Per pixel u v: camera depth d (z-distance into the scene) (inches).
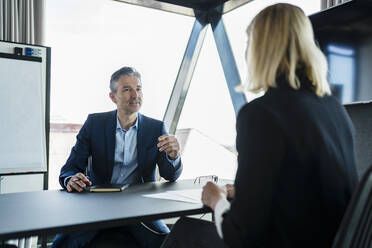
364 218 29.4
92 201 49.2
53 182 108.2
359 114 69.1
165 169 73.1
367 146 67.4
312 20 77.7
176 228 57.1
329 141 31.5
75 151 74.1
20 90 99.0
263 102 32.0
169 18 145.3
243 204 29.7
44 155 101.5
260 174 29.2
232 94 136.3
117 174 75.4
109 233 63.4
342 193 31.4
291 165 30.2
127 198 51.1
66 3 118.4
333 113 34.5
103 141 74.9
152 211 42.3
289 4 36.7
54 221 37.6
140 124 78.1
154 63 145.6
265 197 29.2
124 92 74.5
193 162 140.9
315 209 30.6
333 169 30.9
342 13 71.3
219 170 134.1
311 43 35.4
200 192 55.7
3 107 96.0
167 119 152.3
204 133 139.1
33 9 109.3
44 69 104.3
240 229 29.8
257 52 35.5
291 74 33.4
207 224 55.7
